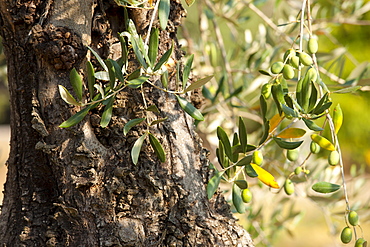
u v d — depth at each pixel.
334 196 2.61
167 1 1.96
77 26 2.01
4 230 2.09
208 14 2.73
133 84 1.91
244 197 2.01
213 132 2.91
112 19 2.04
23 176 2.08
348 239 1.99
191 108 1.95
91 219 2.04
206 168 2.09
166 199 2.05
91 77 1.92
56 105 2.03
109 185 2.03
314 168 2.59
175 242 2.04
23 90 2.06
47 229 2.06
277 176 2.78
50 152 2.03
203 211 2.06
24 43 2.04
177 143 2.06
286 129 2.00
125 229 2.03
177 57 2.10
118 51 2.04
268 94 1.98
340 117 2.00
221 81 2.52
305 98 1.94
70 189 2.04
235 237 2.07
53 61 2.01
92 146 2.03
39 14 2.03
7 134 11.84
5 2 2.03
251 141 2.75
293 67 1.97
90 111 2.04
